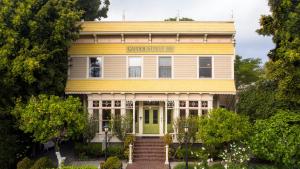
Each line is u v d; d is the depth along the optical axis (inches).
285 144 1119.0
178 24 1473.9
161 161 1301.7
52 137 1138.7
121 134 1386.6
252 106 1353.3
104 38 1472.7
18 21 1243.2
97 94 1428.4
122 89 1425.9
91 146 1362.0
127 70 1455.5
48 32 1304.1
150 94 1429.6
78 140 1481.3
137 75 1456.7
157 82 1440.7
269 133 1144.2
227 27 1454.2
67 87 1427.2
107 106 1433.3
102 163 1162.0
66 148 1501.0
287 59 1216.8
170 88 1422.2
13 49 1240.2
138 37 1465.3
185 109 1424.7
